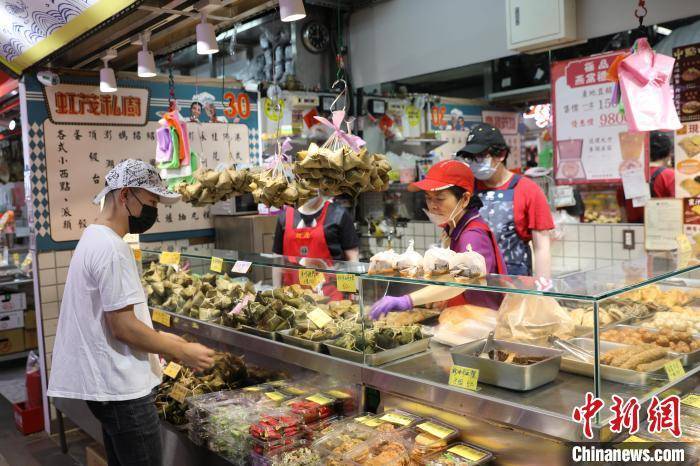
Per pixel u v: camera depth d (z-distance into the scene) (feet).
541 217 10.45
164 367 11.17
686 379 6.34
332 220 12.37
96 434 11.26
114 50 12.53
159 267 12.51
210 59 19.43
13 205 20.75
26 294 20.53
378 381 7.25
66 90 14.64
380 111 18.67
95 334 7.73
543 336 6.05
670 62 9.59
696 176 11.84
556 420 5.46
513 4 13.83
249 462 7.70
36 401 15.46
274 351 8.78
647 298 6.37
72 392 7.82
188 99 16.55
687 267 7.12
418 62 17.79
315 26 18.63
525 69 15.26
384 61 18.72
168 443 9.32
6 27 12.25
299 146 17.51
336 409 8.13
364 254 18.02
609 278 6.53
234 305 9.83
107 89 13.14
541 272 10.50
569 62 13.75
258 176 10.80
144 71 11.30
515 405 5.80
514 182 10.84
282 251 13.02
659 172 12.45
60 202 14.75
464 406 6.28
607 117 13.20
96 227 7.91
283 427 7.55
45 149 14.47
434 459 6.24
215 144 17.02
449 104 17.47
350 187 8.76
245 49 20.08
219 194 10.96
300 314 8.64
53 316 14.88
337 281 8.06
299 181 9.67
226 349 10.37
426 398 6.68
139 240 16.08
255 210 17.08
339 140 8.84
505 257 10.79
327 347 7.97
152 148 16.11
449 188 8.70
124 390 7.75
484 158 10.78
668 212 12.20
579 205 13.89
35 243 14.55
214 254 11.38
